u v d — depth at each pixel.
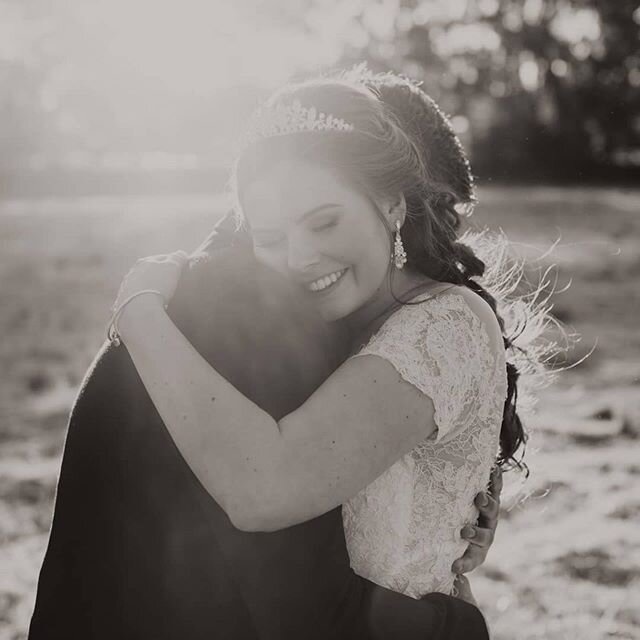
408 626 2.38
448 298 2.47
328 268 2.38
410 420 2.30
